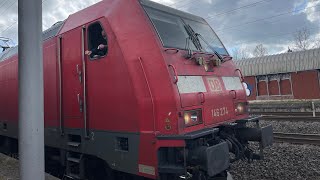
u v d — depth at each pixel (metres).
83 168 5.86
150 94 4.63
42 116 4.09
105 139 5.27
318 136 9.86
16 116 8.80
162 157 4.60
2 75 9.98
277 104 22.33
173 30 5.48
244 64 35.41
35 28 4.03
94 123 5.50
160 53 4.66
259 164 7.25
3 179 6.02
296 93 30.48
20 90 4.00
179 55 5.02
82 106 5.78
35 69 4.02
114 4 5.38
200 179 4.66
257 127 6.25
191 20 6.37
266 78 33.41
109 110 5.17
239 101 6.20
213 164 4.49
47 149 7.64
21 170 4.00
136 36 4.92
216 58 5.93
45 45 7.05
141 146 4.68
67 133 6.21
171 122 4.48
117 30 5.12
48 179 6.06
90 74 5.59
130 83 4.82
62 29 6.48
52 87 6.69
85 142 5.71
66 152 6.39
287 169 6.80
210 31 6.79
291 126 12.76
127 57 4.90
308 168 6.79
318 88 28.73
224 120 5.58
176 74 4.61
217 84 5.59
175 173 4.48
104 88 5.27
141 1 5.21
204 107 5.06
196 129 4.80
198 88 5.05
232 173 6.71
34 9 4.03
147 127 4.64
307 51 30.12
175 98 4.49
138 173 4.72
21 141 4.00
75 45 6.01
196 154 4.56
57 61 6.52
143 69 4.73
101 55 5.42
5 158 8.11
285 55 31.84
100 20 5.46
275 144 9.36
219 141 5.11
